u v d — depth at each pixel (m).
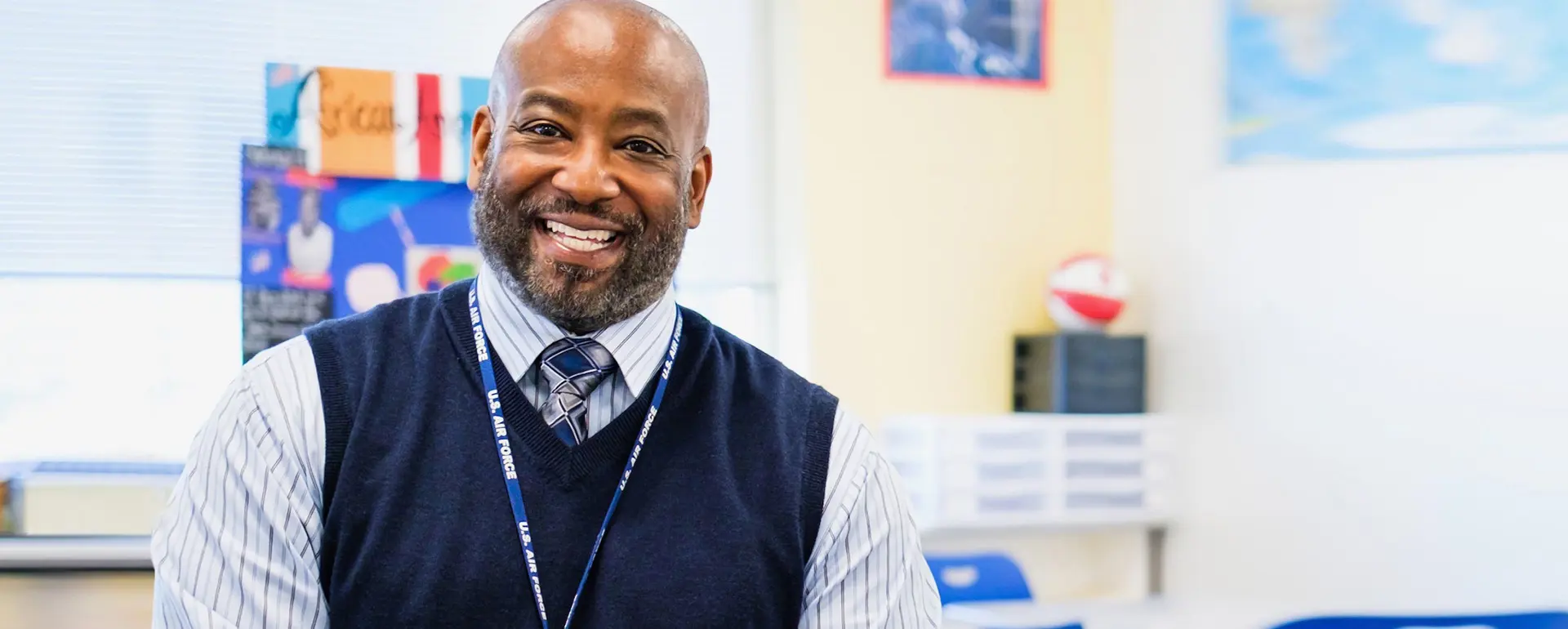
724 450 1.36
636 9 1.31
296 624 1.23
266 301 3.05
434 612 1.22
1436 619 2.76
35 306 4.19
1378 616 2.74
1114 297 4.46
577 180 1.24
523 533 1.26
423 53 4.43
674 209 1.30
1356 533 3.83
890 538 1.42
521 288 1.30
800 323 4.47
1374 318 3.79
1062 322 4.52
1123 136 4.73
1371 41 3.82
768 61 4.67
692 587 1.28
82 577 3.01
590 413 1.33
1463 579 3.53
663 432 1.35
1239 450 4.23
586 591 1.27
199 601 1.22
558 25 1.28
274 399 1.26
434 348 1.34
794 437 1.39
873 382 4.50
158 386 4.25
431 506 1.25
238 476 1.24
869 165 4.51
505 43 1.33
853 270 4.48
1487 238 3.52
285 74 3.09
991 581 3.56
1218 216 4.30
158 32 4.27
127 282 4.24
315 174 3.09
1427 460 3.63
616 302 1.30
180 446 4.26
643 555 1.28
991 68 4.65
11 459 4.14
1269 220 4.12
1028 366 4.56
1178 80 4.46
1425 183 3.68
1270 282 4.11
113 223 4.23
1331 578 3.90
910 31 4.55
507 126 1.29
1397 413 3.72
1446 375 3.59
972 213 4.62
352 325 1.35
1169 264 4.52
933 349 4.57
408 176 3.13
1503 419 3.45
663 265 1.31
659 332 1.37
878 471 1.43
